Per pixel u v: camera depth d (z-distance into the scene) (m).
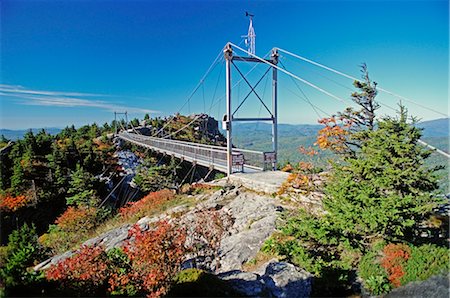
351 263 5.57
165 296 4.48
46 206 21.31
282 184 9.80
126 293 4.75
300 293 5.05
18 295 4.45
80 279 4.85
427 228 5.80
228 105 13.00
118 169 30.39
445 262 4.87
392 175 5.41
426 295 4.47
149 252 4.87
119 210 16.36
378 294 4.80
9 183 22.59
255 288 4.98
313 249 6.04
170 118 61.19
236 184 12.56
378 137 5.91
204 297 4.48
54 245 12.14
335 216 5.84
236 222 8.79
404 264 5.02
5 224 18.33
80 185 21.86
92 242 9.95
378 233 5.52
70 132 52.12
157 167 23.03
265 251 6.62
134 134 47.72
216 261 6.57
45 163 26.22
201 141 46.91
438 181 5.36
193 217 9.24
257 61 13.34
